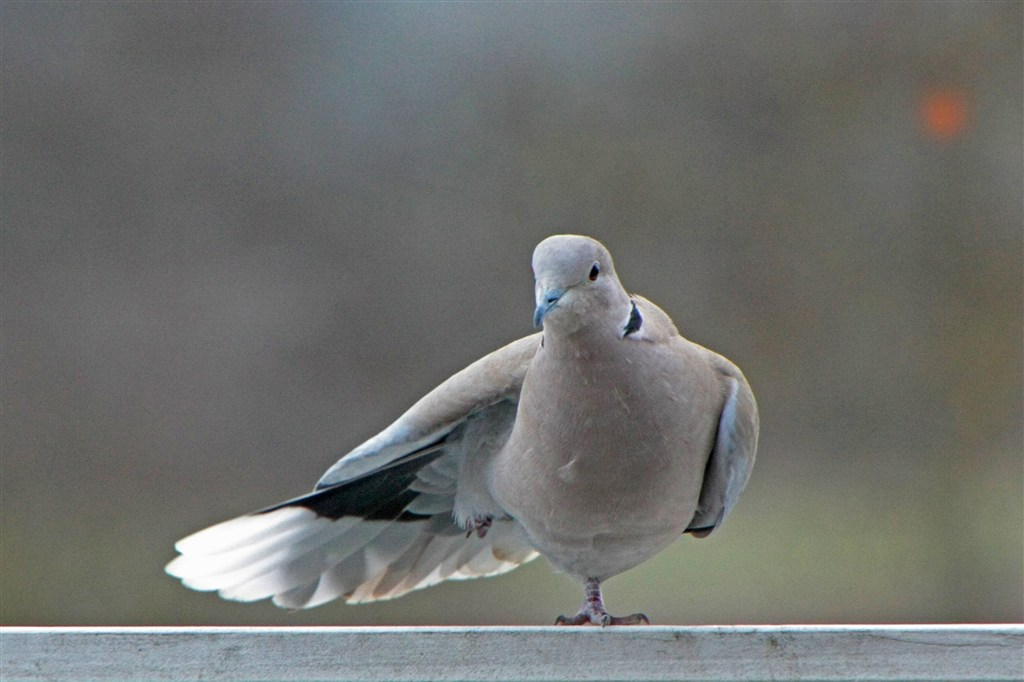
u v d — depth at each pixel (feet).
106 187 55.21
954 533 50.83
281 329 54.65
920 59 55.11
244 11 56.75
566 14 56.29
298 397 54.08
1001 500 51.75
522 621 46.32
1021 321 53.16
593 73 56.29
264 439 53.57
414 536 25.94
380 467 23.62
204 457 52.95
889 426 53.36
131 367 53.67
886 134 55.16
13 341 53.42
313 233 55.47
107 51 55.83
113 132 55.47
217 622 45.78
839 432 53.57
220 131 55.88
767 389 54.34
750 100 56.18
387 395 54.34
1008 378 53.01
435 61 56.29
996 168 53.98
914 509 52.01
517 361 23.08
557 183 55.88
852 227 55.01
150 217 55.16
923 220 54.39
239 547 24.90
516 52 56.24
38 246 54.54
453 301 55.16
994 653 19.15
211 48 56.18
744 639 19.26
